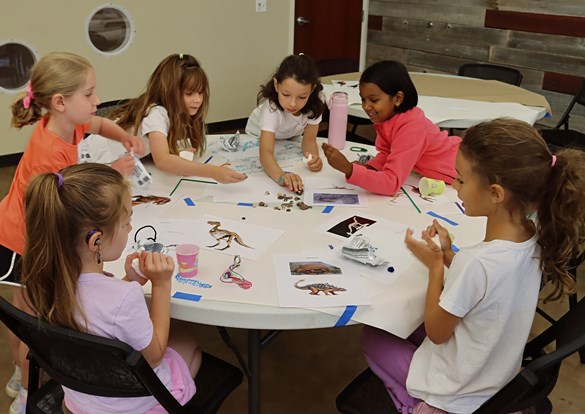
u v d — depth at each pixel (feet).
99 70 14.10
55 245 3.50
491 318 3.89
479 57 15.90
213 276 4.31
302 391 6.66
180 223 5.19
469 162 3.93
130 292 3.65
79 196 3.51
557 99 14.44
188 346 4.69
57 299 3.59
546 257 3.91
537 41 14.46
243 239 4.92
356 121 12.29
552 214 3.77
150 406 4.09
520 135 3.76
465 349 4.00
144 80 14.93
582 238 3.91
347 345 7.52
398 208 5.73
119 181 3.74
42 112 5.39
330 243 4.91
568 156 3.74
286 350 7.36
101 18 13.74
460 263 3.86
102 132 6.21
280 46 17.20
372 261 4.52
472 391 4.03
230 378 4.65
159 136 6.30
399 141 6.10
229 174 5.97
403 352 4.53
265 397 6.53
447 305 3.83
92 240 3.56
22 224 5.22
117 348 3.33
